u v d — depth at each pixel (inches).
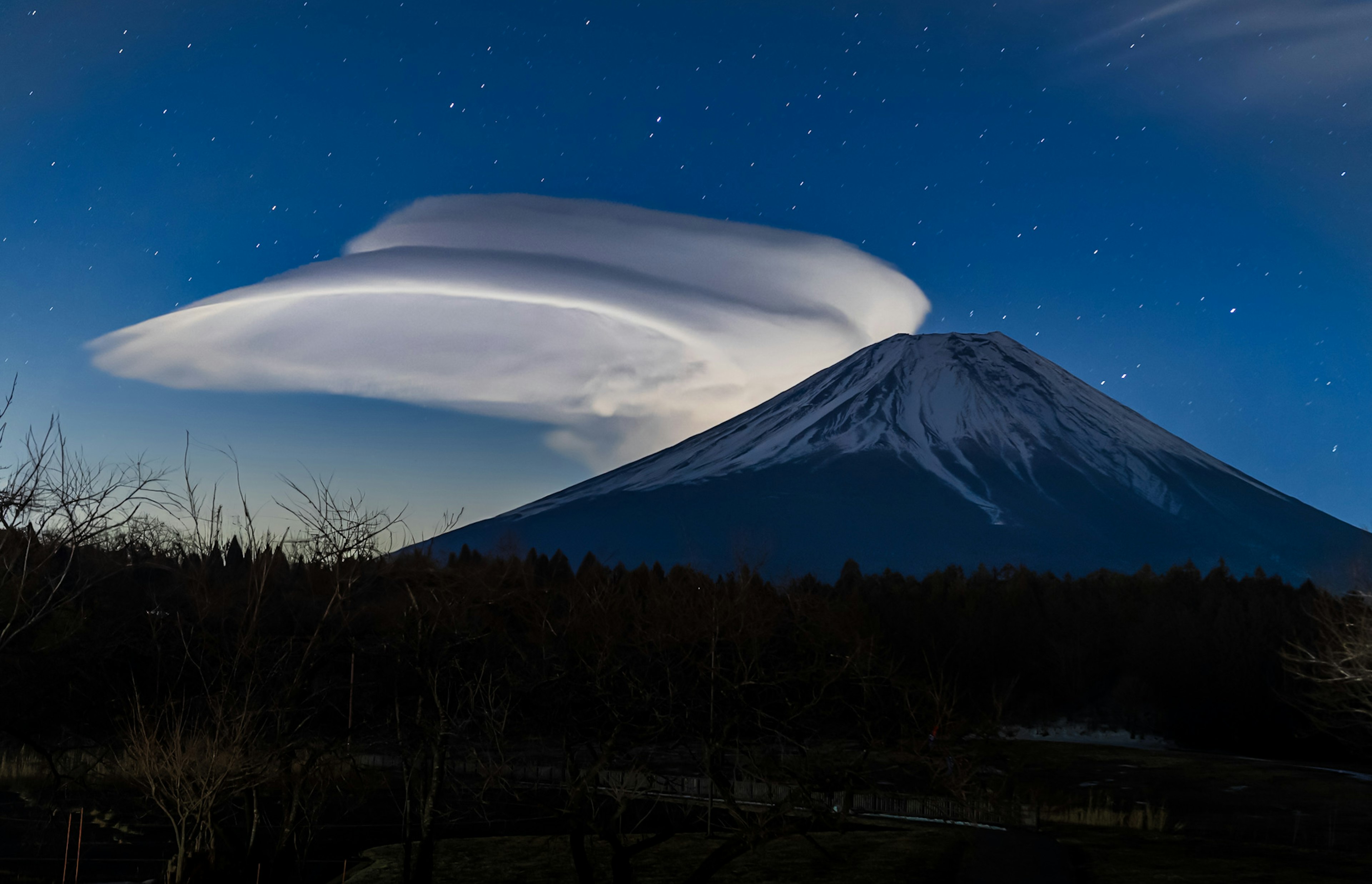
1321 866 903.7
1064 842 992.2
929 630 2512.3
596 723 618.5
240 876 572.1
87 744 919.7
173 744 544.1
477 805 711.1
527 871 841.5
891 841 968.3
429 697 609.3
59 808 880.9
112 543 572.7
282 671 567.2
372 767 928.3
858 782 559.8
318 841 920.9
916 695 573.9
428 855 585.6
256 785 571.2
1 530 475.8
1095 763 1717.5
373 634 613.3
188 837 579.5
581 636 629.0
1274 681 2063.2
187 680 609.6
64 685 713.0
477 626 624.7
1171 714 2210.9
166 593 613.6
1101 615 2755.9
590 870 600.7
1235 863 908.6
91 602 625.9
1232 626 2251.5
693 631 631.8
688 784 957.2
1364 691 1101.1
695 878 557.3
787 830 556.4
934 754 574.2
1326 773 1656.0
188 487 574.6
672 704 587.2
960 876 830.5
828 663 580.1
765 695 580.7
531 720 629.3
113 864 781.3
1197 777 1593.3
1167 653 2287.2
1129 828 1117.7
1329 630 1131.9
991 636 2556.6
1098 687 2468.0
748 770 608.4
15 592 490.3
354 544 583.2
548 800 726.5
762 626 616.7
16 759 994.7
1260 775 1620.3
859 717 566.3
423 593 611.8
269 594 581.9
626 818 971.9
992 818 1067.9
